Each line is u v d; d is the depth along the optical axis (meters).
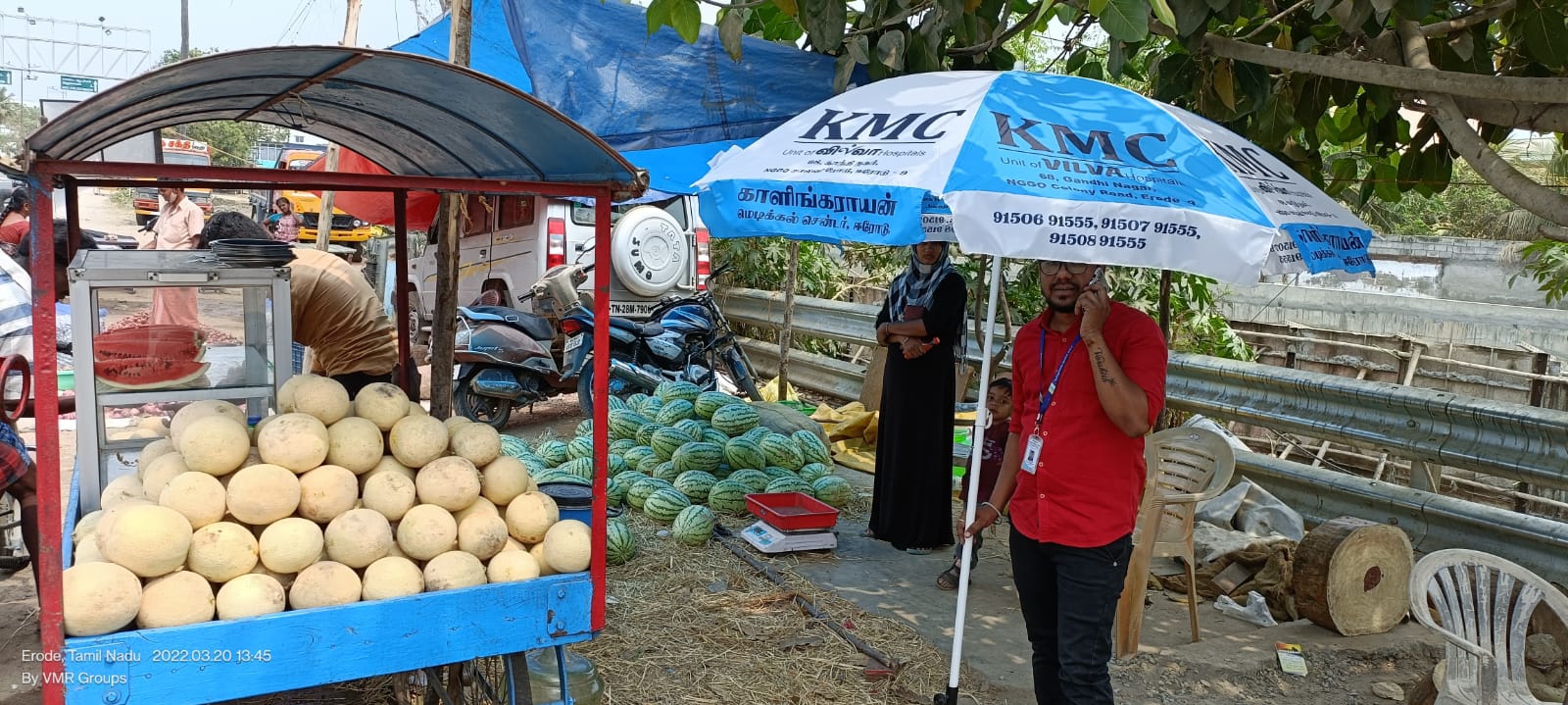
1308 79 4.87
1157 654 4.56
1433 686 3.98
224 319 3.14
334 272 5.03
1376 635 4.88
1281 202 3.28
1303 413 6.16
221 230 4.69
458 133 3.08
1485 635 3.63
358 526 2.57
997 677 4.32
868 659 4.39
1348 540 4.79
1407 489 5.71
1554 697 4.08
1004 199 2.83
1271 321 11.20
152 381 3.04
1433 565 3.68
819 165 3.37
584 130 2.46
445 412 4.82
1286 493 6.26
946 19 4.53
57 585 2.18
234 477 2.50
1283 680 4.43
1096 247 2.85
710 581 5.21
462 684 3.12
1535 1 3.89
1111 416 3.05
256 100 3.07
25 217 7.27
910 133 3.29
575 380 8.69
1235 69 4.53
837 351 11.86
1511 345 9.55
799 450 6.99
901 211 4.15
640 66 5.52
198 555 2.40
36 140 2.03
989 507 3.71
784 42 6.01
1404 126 5.43
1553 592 3.52
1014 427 3.61
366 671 2.50
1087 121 3.34
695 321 9.00
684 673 4.18
